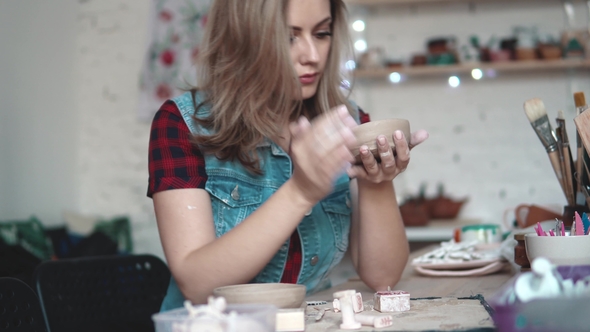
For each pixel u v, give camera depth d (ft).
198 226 3.39
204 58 3.92
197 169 3.66
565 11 11.60
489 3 11.94
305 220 4.02
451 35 12.11
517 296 1.97
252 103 3.64
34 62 12.39
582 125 3.52
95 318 4.34
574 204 4.03
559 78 11.64
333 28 4.20
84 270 4.35
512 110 11.89
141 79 13.21
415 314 2.74
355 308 2.89
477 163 12.04
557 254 2.86
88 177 13.61
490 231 5.68
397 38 12.35
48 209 12.54
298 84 3.62
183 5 12.96
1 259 8.84
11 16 11.81
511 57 11.22
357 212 4.30
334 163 2.74
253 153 3.84
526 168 11.82
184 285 3.22
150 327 4.66
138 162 13.32
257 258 3.03
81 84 13.78
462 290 3.71
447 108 12.17
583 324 1.84
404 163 3.28
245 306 2.17
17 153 11.72
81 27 13.82
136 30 13.50
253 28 3.54
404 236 3.98
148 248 13.12
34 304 3.35
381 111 12.40
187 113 3.81
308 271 4.07
